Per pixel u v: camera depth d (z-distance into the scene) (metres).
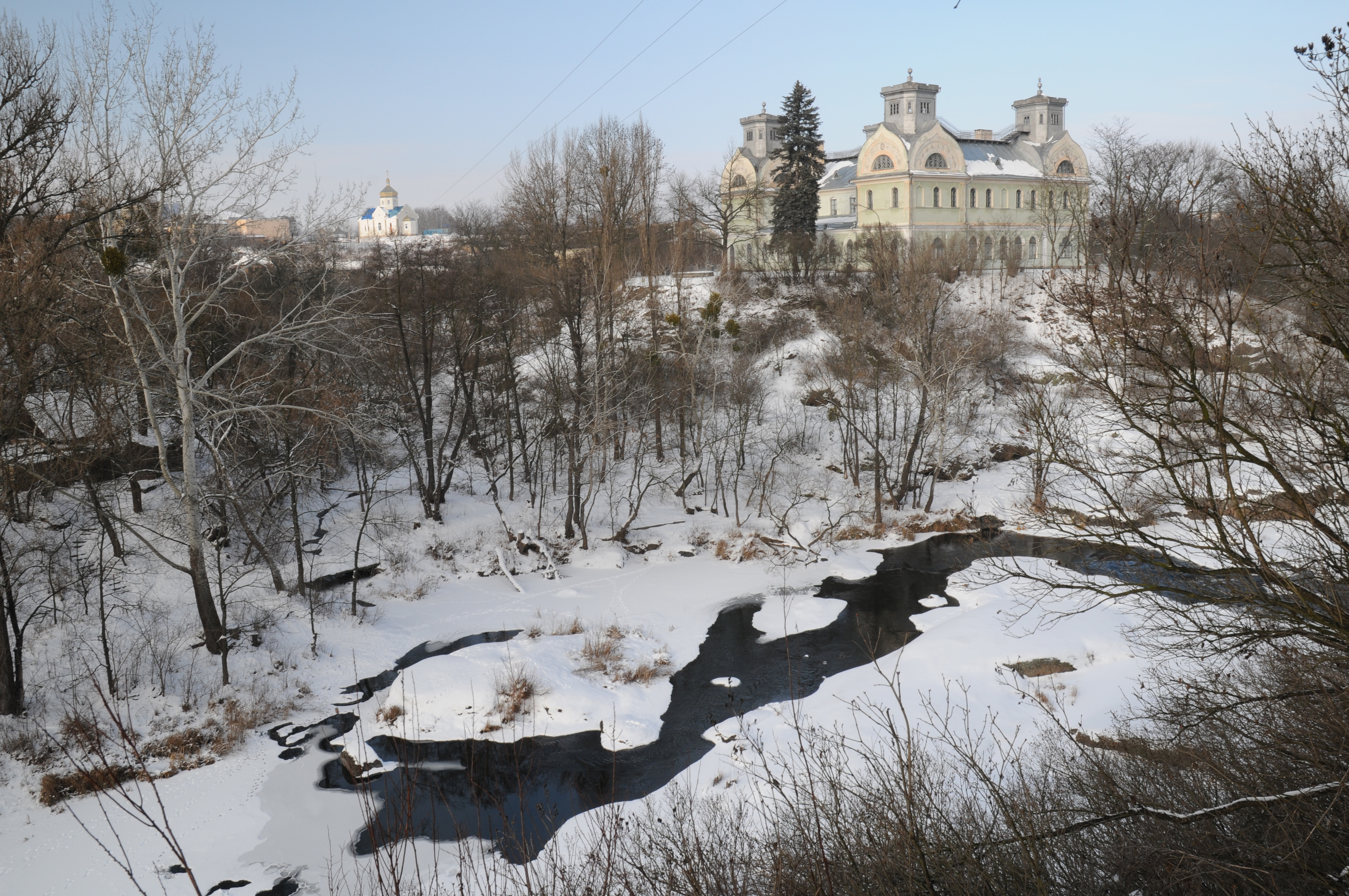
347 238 33.03
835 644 31.23
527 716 25.80
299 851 19.83
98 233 24.58
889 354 53.88
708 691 27.78
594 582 38.44
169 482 27.27
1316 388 9.48
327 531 40.03
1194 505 8.99
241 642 29.11
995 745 18.81
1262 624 9.42
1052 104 86.88
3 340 23.50
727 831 11.55
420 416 43.19
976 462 49.91
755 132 92.62
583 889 9.51
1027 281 67.94
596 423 41.31
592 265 43.00
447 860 18.61
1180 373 8.57
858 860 8.33
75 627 28.00
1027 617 28.45
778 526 42.59
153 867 19.38
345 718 26.50
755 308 65.19
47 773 22.48
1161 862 9.40
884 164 80.69
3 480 24.28
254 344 34.78
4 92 23.80
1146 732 15.52
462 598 36.31
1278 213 7.91
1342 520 9.66
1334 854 8.54
